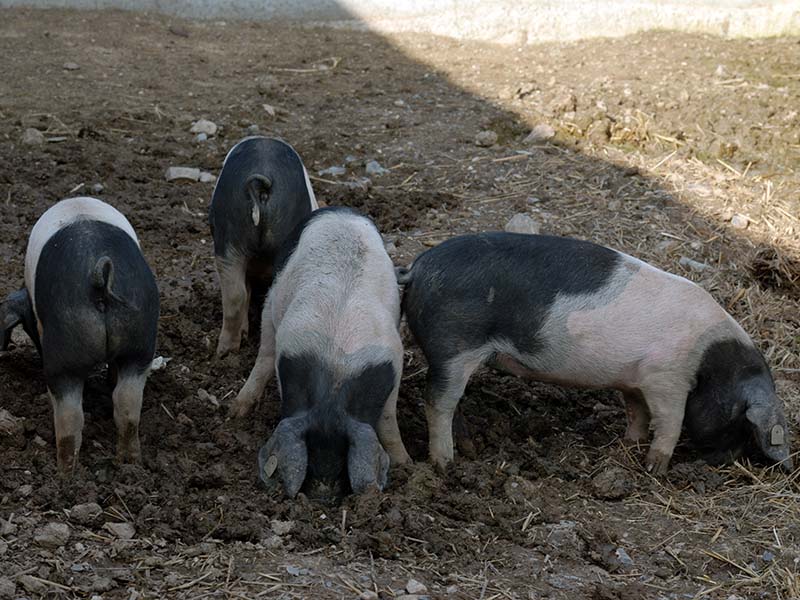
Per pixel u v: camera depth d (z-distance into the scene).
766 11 8.37
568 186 6.29
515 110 7.01
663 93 7.16
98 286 4.27
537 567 4.21
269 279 5.16
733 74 7.49
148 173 6.29
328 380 4.32
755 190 6.29
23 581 3.98
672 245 5.88
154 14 8.70
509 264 4.59
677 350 4.59
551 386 5.09
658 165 6.46
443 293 4.58
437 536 4.25
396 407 4.79
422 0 8.64
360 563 4.14
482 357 4.62
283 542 4.19
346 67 7.81
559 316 4.58
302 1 8.73
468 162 6.48
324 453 4.30
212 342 5.16
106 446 4.59
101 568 4.06
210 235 5.86
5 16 8.28
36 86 7.05
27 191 6.00
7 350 4.94
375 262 4.54
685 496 4.56
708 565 4.28
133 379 4.40
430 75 7.64
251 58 7.93
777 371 5.21
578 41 8.39
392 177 6.34
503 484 4.52
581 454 4.72
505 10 8.48
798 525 4.44
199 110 6.95
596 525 4.38
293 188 5.00
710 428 4.68
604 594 4.10
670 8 8.46
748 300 5.56
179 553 4.13
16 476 4.36
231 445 4.62
